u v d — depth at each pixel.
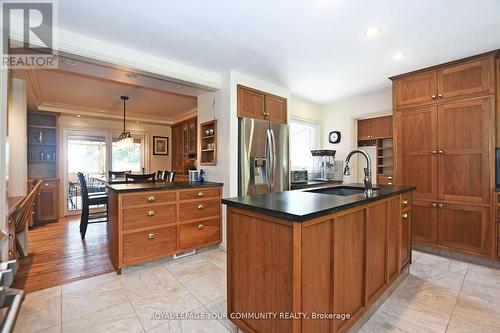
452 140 2.84
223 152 3.25
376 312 1.87
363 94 4.22
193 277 2.46
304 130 4.95
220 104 3.29
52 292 2.17
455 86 2.82
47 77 3.47
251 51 2.61
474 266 2.69
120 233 2.52
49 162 4.94
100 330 1.68
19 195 3.35
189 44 2.45
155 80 2.96
